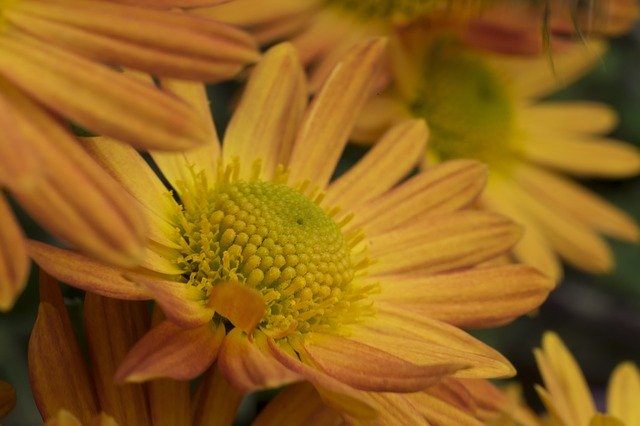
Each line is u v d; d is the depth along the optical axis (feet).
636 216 1.35
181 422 0.74
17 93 0.66
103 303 0.73
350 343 0.76
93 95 0.66
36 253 0.68
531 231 1.11
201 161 0.79
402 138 0.85
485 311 0.79
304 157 0.82
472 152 1.10
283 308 0.76
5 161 0.63
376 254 0.81
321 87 0.83
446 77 1.08
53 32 0.67
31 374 0.70
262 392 0.87
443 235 0.81
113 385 0.72
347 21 0.98
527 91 1.16
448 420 0.75
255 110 0.82
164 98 0.66
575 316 1.43
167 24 0.67
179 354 0.70
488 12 0.98
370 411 0.68
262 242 0.77
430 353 0.76
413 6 0.99
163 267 0.74
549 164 1.15
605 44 1.16
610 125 1.19
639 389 0.93
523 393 1.36
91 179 0.65
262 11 0.94
